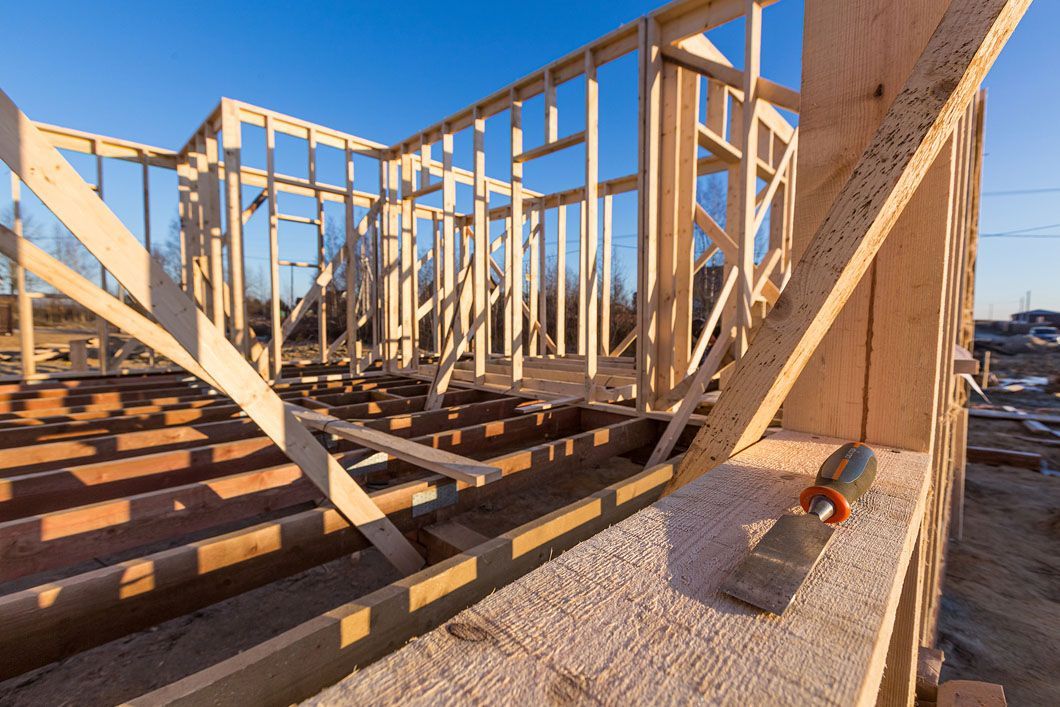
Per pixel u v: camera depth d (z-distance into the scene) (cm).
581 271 464
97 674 177
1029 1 64
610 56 346
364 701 32
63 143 552
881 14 85
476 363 484
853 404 93
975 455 578
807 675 34
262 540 155
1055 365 1527
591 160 359
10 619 116
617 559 50
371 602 101
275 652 86
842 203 69
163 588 138
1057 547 372
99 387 437
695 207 373
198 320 133
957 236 250
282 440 150
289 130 533
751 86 287
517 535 134
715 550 52
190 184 615
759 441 92
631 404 420
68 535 160
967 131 254
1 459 225
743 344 306
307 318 1655
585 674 34
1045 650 256
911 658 90
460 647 37
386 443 230
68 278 131
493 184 739
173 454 229
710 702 32
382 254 632
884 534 55
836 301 73
